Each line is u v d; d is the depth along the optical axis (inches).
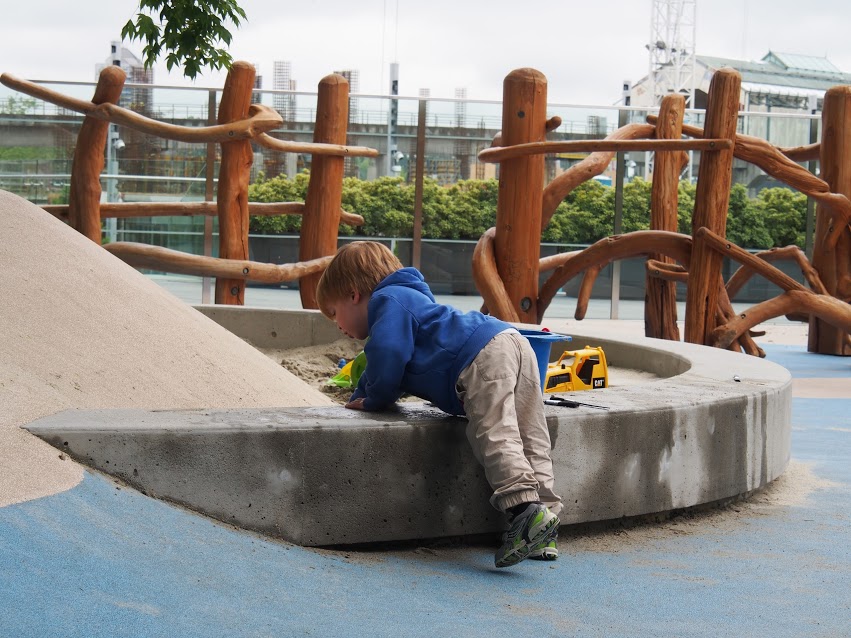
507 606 116.9
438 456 140.9
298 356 343.9
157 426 125.6
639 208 722.8
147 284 219.8
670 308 503.5
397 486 138.5
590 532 155.4
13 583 95.7
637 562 140.5
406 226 709.3
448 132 705.0
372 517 137.1
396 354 136.3
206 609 101.7
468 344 135.6
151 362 173.5
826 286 520.1
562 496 149.8
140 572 105.6
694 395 173.3
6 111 651.5
